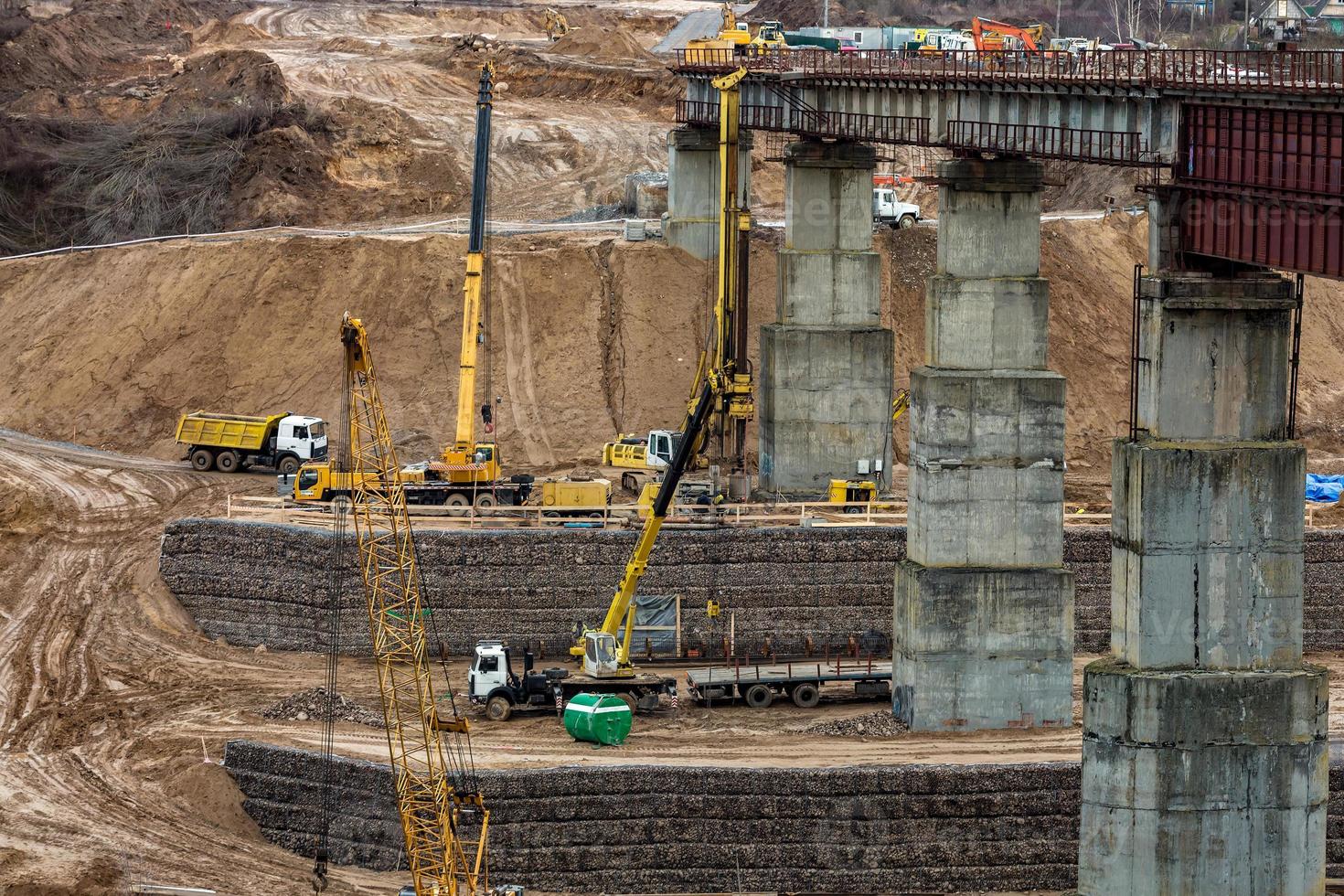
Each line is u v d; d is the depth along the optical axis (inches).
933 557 7490.2
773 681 7632.9
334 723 7352.4
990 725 7490.2
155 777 6968.5
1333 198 5590.6
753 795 6584.6
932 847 6614.2
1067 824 6658.5
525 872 6501.0
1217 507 6023.6
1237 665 6097.4
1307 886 6122.1
